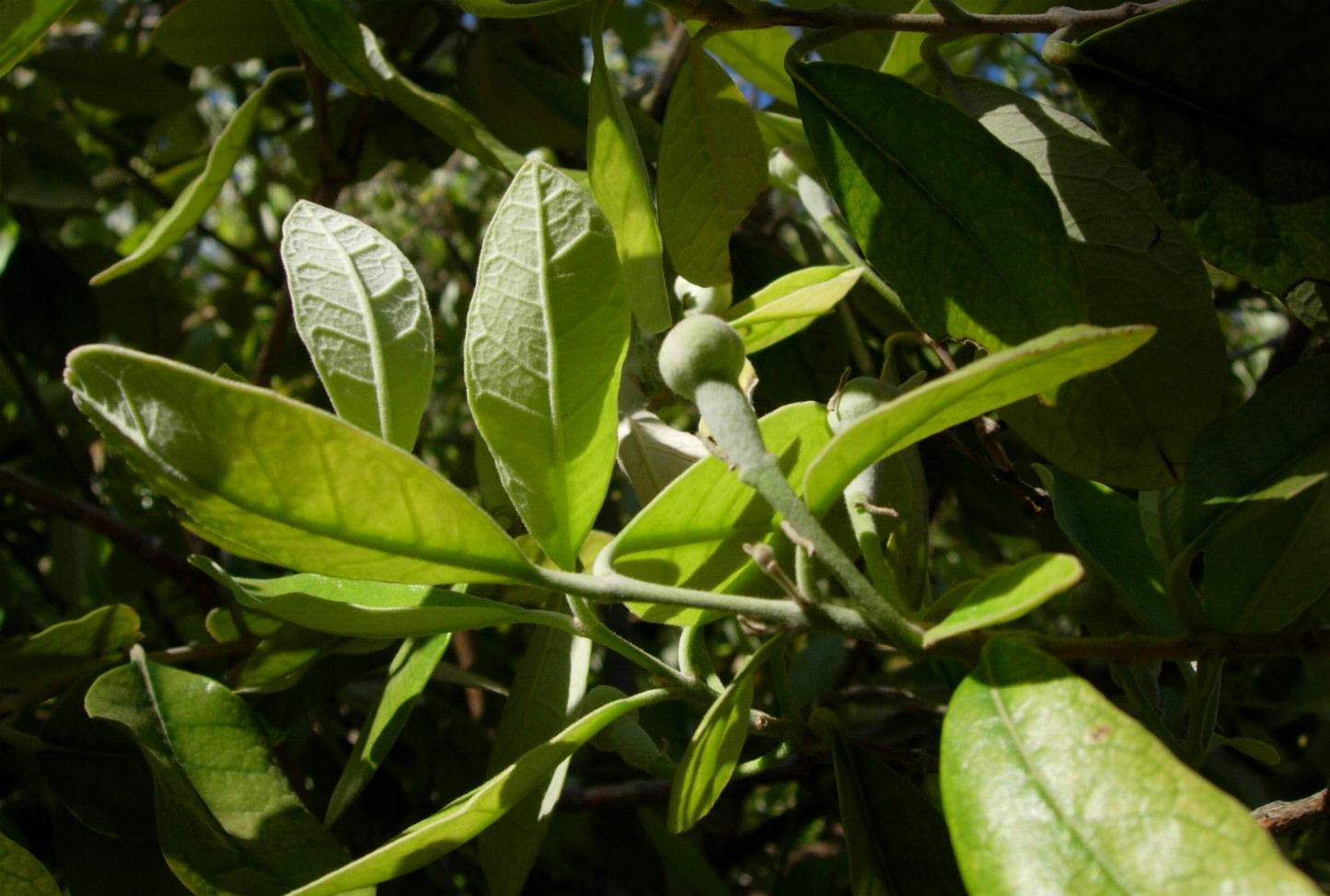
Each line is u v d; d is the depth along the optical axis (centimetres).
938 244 32
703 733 29
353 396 32
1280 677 66
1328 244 32
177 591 72
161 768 35
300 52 51
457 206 97
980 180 31
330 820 35
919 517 35
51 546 68
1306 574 32
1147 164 32
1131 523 36
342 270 33
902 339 41
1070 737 25
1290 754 69
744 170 39
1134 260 34
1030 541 72
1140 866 23
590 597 28
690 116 38
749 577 32
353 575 28
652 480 38
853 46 46
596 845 62
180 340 79
